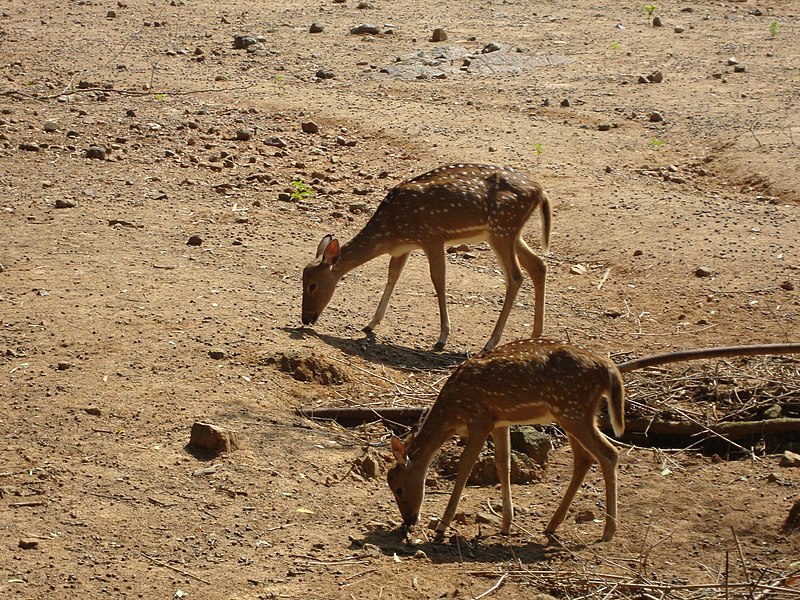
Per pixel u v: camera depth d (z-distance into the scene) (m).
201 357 12.66
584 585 9.19
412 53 29.02
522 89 25.94
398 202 13.96
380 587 9.05
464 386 10.20
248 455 10.99
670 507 10.85
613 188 19.66
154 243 16.41
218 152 21.17
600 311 15.42
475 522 10.53
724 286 15.75
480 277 16.53
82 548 9.31
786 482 11.24
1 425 11.11
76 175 19.50
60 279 14.65
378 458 11.38
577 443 10.16
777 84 25.91
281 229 17.53
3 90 24.52
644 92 25.48
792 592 8.89
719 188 19.86
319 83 26.47
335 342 13.62
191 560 9.30
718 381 12.95
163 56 28.66
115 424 11.25
